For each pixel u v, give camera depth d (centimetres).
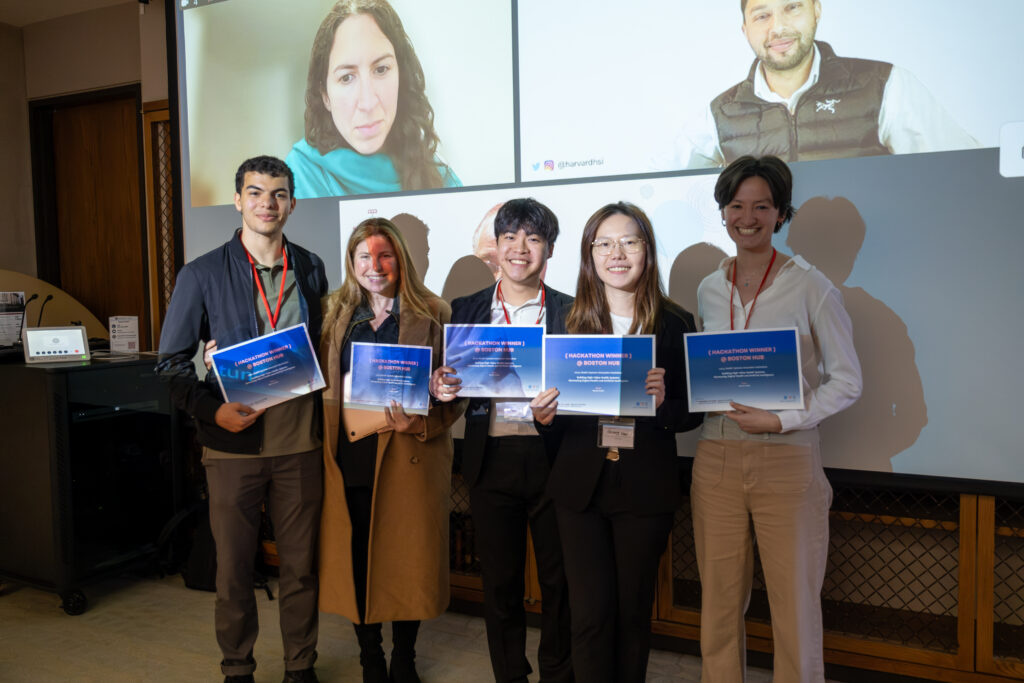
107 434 275
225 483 193
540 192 215
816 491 158
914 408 183
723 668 166
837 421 190
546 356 169
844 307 174
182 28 259
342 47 237
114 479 278
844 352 157
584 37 206
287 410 194
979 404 177
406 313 194
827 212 185
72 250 411
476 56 220
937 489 182
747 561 164
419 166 230
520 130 216
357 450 193
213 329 201
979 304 175
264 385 193
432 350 193
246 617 199
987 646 185
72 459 261
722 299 170
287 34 244
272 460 193
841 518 203
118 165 391
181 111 262
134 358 294
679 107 197
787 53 185
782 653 159
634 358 163
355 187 239
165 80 328
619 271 167
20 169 404
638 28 200
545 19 210
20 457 266
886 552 203
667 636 222
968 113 172
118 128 388
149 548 293
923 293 179
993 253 173
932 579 198
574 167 210
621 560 161
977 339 176
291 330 194
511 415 178
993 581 183
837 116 182
